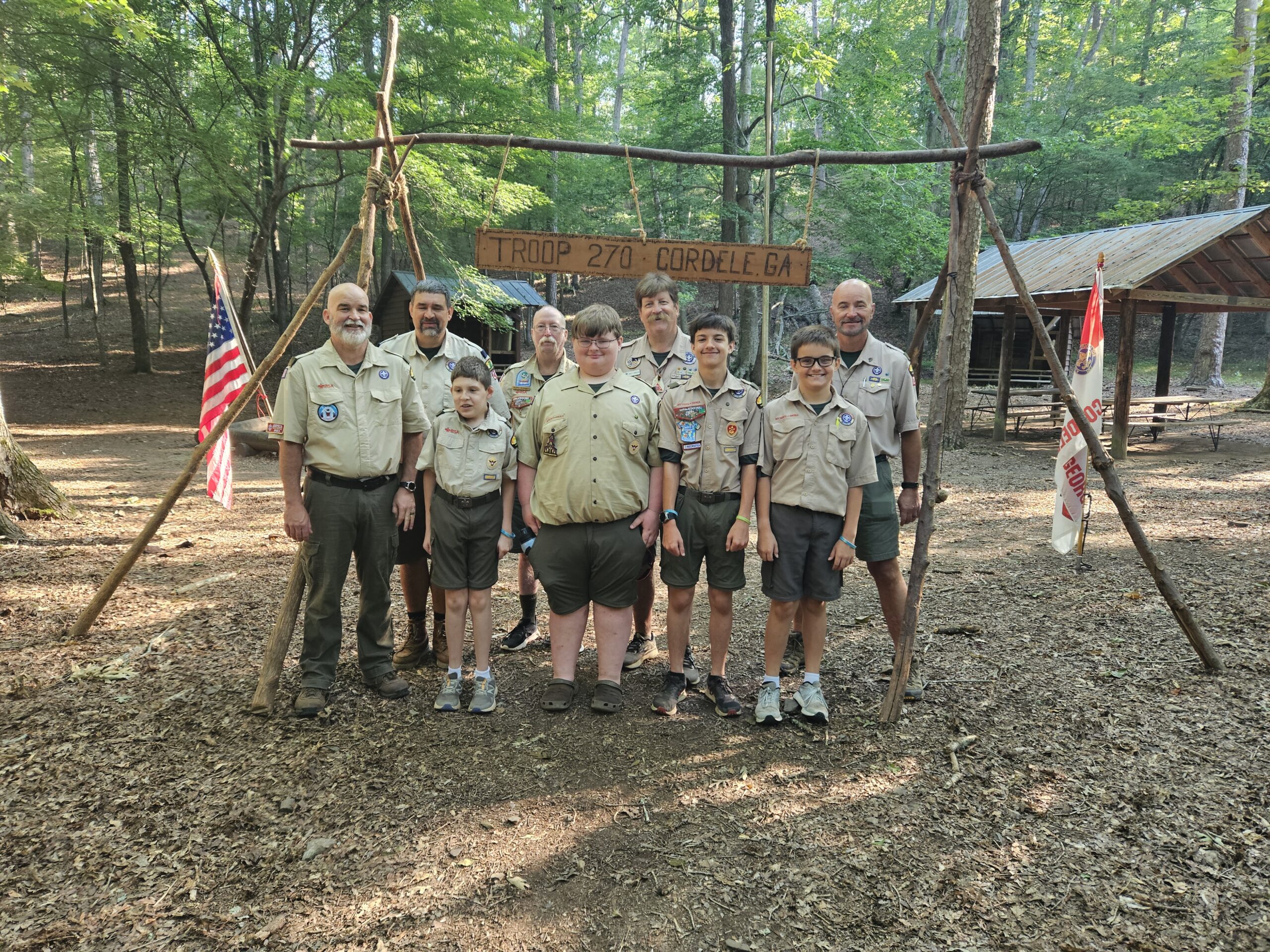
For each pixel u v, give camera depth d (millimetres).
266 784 2797
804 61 15461
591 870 2344
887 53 17000
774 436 3229
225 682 3641
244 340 5062
